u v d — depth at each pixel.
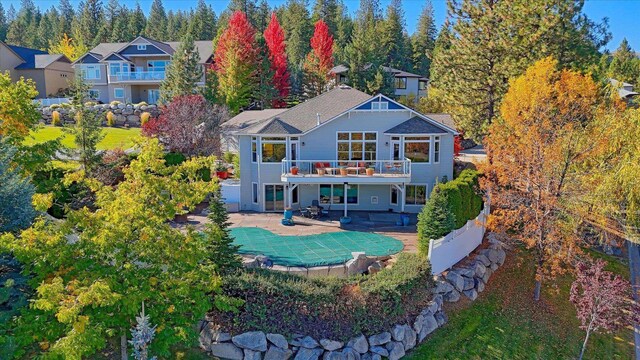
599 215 21.27
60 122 47.19
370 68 62.28
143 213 10.61
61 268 10.45
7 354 9.78
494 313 18.50
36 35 99.00
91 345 9.71
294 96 67.56
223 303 12.07
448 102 36.56
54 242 9.95
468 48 34.47
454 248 19.75
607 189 20.97
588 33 33.59
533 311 19.38
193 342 12.23
